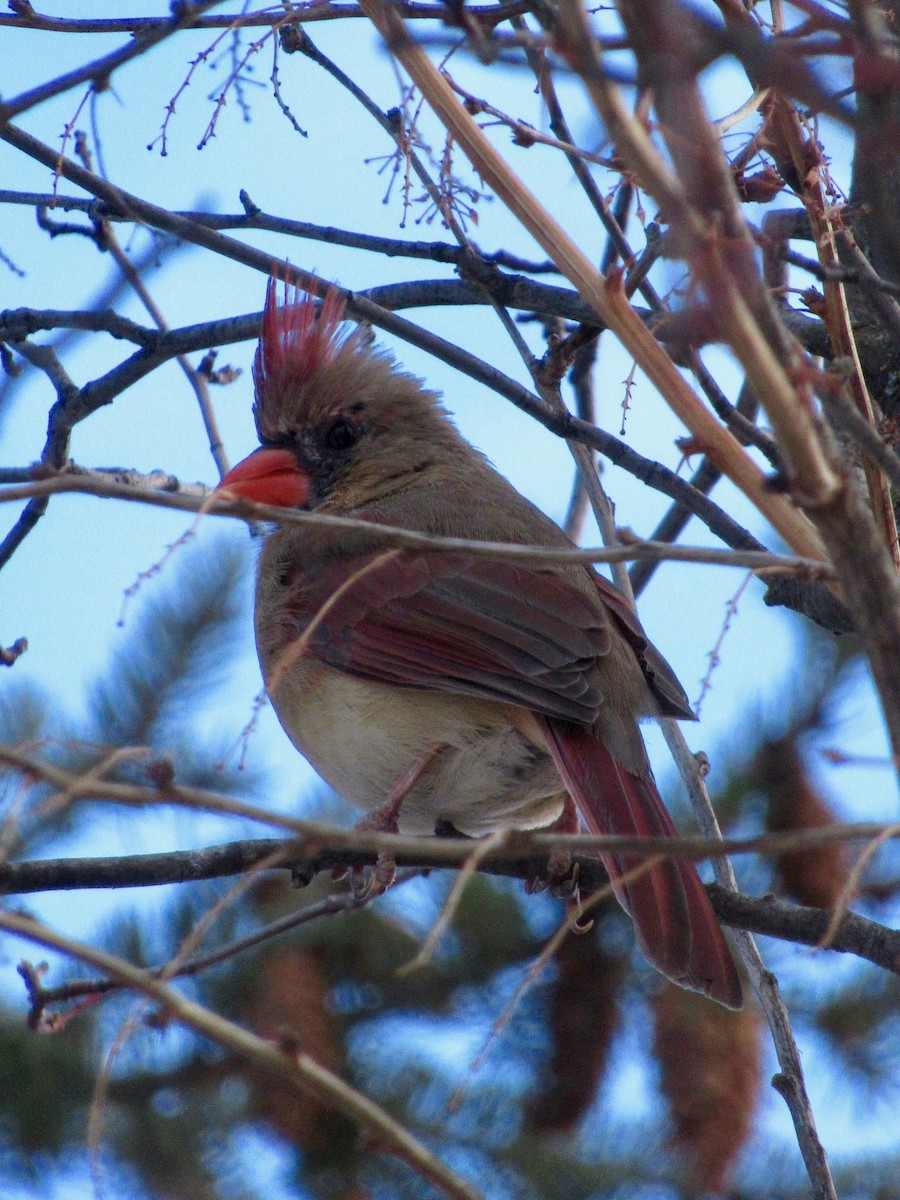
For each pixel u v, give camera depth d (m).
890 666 3.62
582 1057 8.80
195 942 4.19
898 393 6.51
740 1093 8.57
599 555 4.27
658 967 6.00
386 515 8.10
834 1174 8.59
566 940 8.94
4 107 4.95
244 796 9.14
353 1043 8.93
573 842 4.08
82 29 6.68
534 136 5.69
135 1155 8.60
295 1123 8.64
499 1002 9.02
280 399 8.69
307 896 9.17
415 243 7.07
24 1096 8.60
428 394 8.96
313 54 6.74
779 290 5.46
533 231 4.56
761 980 5.96
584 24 3.49
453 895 3.98
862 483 5.99
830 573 4.17
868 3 3.99
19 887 5.81
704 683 5.17
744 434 5.46
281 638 7.93
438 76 4.74
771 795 9.10
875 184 4.04
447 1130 8.66
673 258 3.97
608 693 7.16
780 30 5.42
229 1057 8.72
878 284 5.18
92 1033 8.73
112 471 7.88
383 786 7.66
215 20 6.50
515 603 7.37
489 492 8.45
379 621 7.54
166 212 7.04
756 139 5.56
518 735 7.40
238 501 4.34
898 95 3.91
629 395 6.38
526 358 6.77
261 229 7.32
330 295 8.16
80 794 3.94
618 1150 8.62
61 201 7.57
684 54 3.45
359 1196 8.62
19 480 5.10
